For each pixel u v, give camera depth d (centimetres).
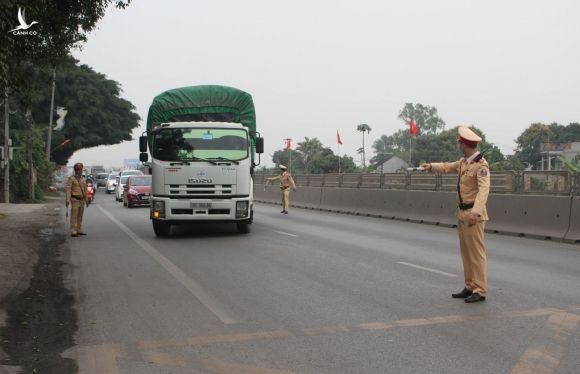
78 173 1583
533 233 1464
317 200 2798
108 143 6544
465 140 736
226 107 1628
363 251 1211
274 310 697
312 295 778
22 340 584
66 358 526
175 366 501
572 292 784
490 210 1634
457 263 1046
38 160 3969
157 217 1445
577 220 1355
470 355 517
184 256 1157
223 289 825
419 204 1984
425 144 11788
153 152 1453
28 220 2105
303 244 1334
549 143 9862
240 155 1466
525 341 556
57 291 831
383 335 584
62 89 6053
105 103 6391
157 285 862
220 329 617
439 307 702
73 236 1560
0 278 910
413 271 962
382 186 2334
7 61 977
